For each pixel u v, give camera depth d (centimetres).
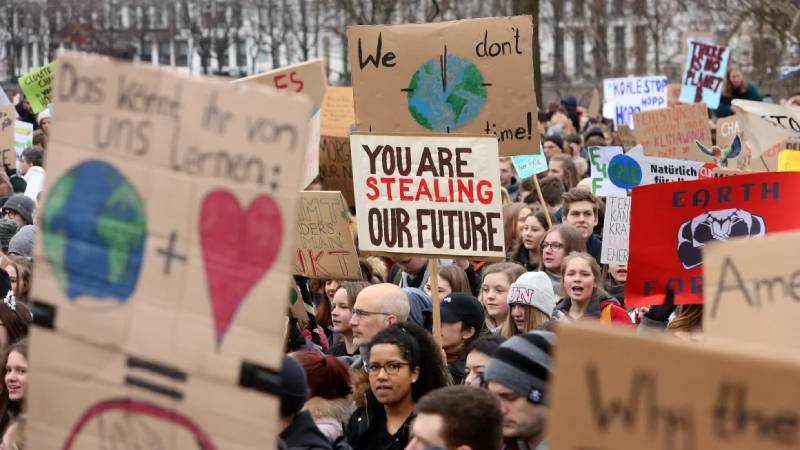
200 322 814
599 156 2609
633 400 664
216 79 820
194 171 818
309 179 2002
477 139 1639
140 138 823
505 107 2066
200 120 819
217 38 12700
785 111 2273
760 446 645
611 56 13338
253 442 803
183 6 12575
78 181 830
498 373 1064
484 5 12100
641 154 2400
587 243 2291
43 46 11681
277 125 810
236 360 808
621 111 4456
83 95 831
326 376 1331
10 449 1245
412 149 1658
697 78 4331
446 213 1648
